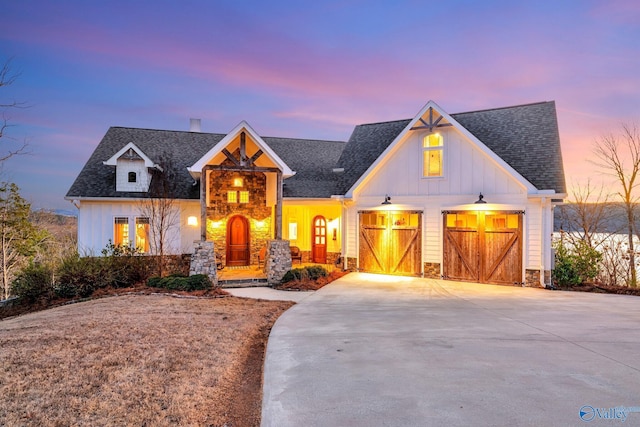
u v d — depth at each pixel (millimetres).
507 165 13102
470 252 13977
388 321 8523
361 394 4727
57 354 6055
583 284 13109
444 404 4398
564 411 4188
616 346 6551
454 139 14359
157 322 8125
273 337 7344
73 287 12719
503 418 4047
